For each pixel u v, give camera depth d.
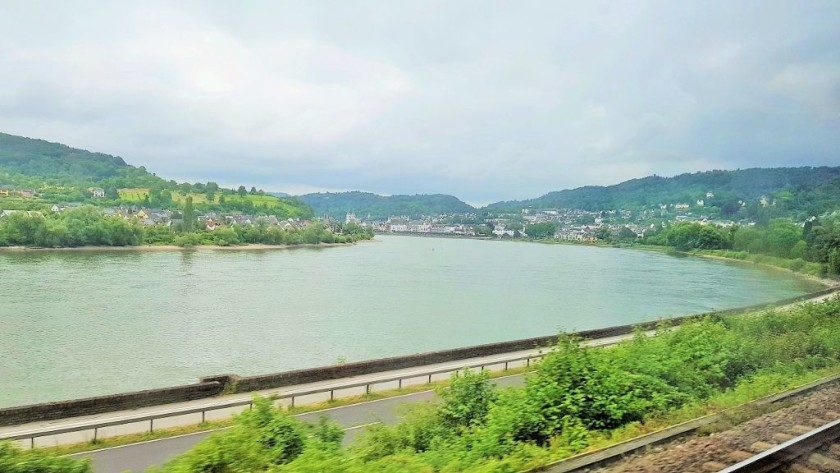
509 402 12.44
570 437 10.16
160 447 16.22
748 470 8.09
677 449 8.99
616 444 9.19
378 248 181.62
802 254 70.38
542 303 64.75
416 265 118.88
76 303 54.78
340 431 13.55
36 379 31.58
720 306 55.97
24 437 15.43
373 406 20.89
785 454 8.65
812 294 49.84
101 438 16.97
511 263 127.12
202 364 35.84
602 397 11.43
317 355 39.00
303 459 9.74
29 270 78.88
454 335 46.75
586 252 175.00
